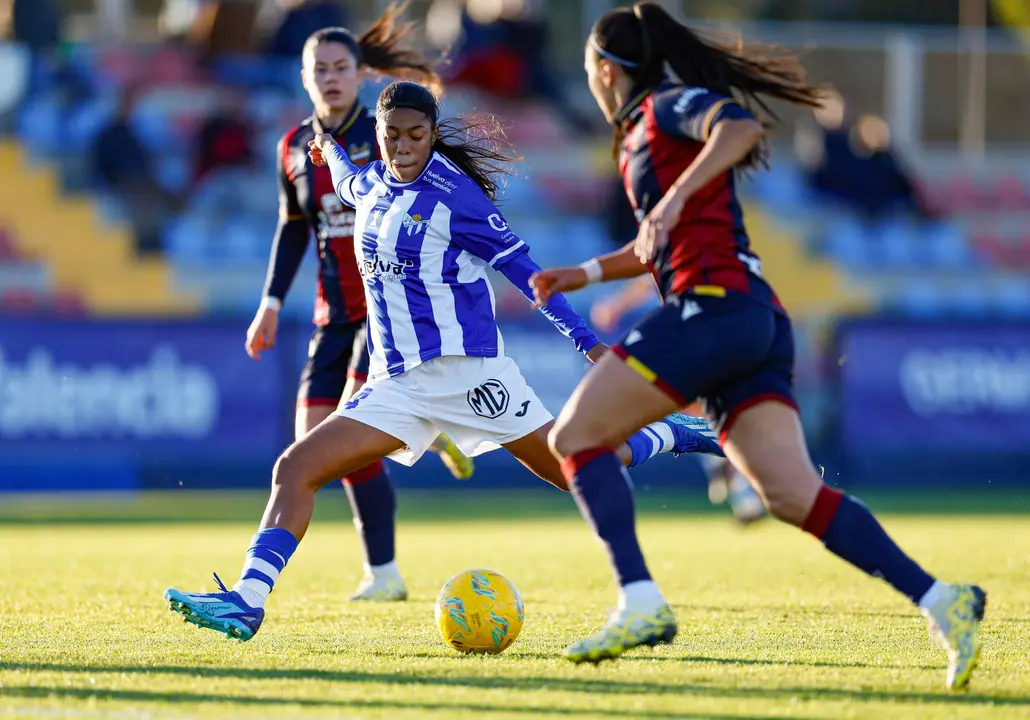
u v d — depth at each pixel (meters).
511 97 68.56
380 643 17.58
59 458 50.22
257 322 23.47
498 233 17.16
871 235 69.56
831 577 27.00
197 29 67.31
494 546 34.25
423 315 17.34
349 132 22.73
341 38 22.61
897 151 73.69
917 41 75.31
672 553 32.72
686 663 15.93
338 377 23.28
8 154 63.53
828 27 79.31
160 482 51.00
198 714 12.46
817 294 68.62
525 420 18.03
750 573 27.83
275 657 16.22
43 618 20.03
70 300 60.72
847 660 16.25
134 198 62.22
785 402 14.65
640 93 15.45
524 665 15.66
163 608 21.30
